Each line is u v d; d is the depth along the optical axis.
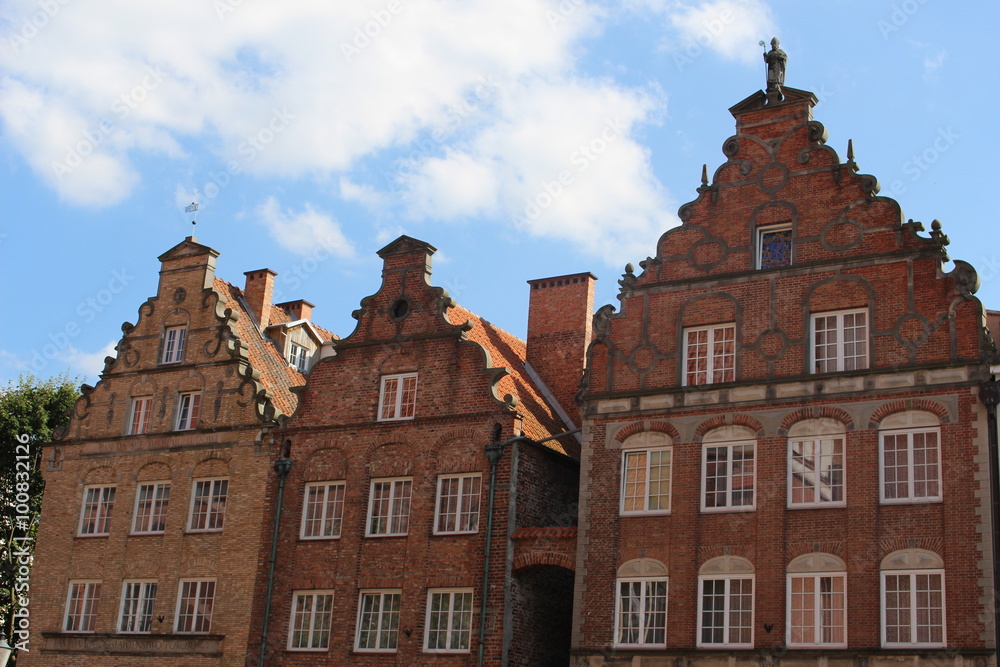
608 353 32.78
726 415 30.53
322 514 35.62
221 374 39.47
